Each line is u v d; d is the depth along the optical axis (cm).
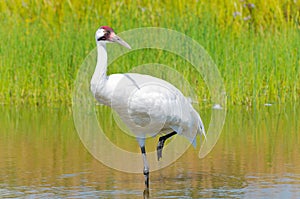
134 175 1185
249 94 1792
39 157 1284
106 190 1089
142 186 1116
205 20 1930
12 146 1369
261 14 2119
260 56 1856
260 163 1228
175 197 1049
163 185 1119
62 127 1547
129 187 1108
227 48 1866
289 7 2116
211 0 2109
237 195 1051
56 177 1155
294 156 1270
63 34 1934
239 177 1148
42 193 1067
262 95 1808
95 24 1983
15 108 1777
